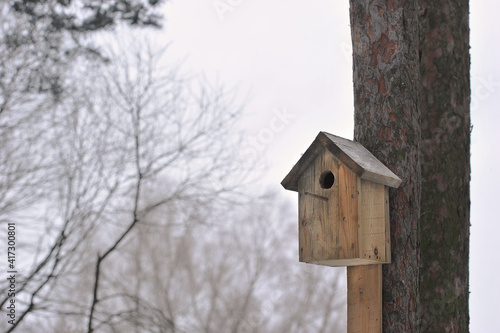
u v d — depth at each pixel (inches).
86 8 354.9
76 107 365.1
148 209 348.8
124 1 358.6
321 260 205.0
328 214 205.6
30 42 353.7
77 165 346.6
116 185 346.6
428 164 225.3
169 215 454.9
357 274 207.5
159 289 739.4
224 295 852.6
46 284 312.8
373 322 202.5
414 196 205.3
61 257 307.9
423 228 219.0
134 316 313.6
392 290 202.4
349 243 200.5
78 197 335.0
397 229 204.2
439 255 216.5
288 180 214.2
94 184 343.6
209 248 890.7
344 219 202.2
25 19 350.9
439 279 214.4
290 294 900.6
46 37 354.9
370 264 205.9
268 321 866.8
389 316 202.1
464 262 221.6
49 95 359.6
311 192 210.2
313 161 210.7
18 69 353.1
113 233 701.9
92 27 355.6
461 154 229.0
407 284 201.0
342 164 204.4
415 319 199.6
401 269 201.9
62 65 370.6
